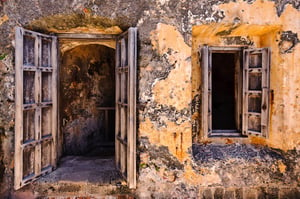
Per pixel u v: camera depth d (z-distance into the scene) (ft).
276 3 10.46
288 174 10.57
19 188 9.45
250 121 11.68
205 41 11.67
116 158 11.30
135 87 9.73
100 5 10.09
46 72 10.66
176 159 10.30
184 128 10.31
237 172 10.57
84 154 15.53
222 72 22.03
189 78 10.30
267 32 11.24
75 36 11.25
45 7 10.04
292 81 10.57
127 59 10.23
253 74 11.55
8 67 10.19
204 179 10.43
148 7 10.15
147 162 10.31
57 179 10.44
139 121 10.31
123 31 10.84
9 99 10.19
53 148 11.09
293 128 10.58
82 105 15.38
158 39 10.18
